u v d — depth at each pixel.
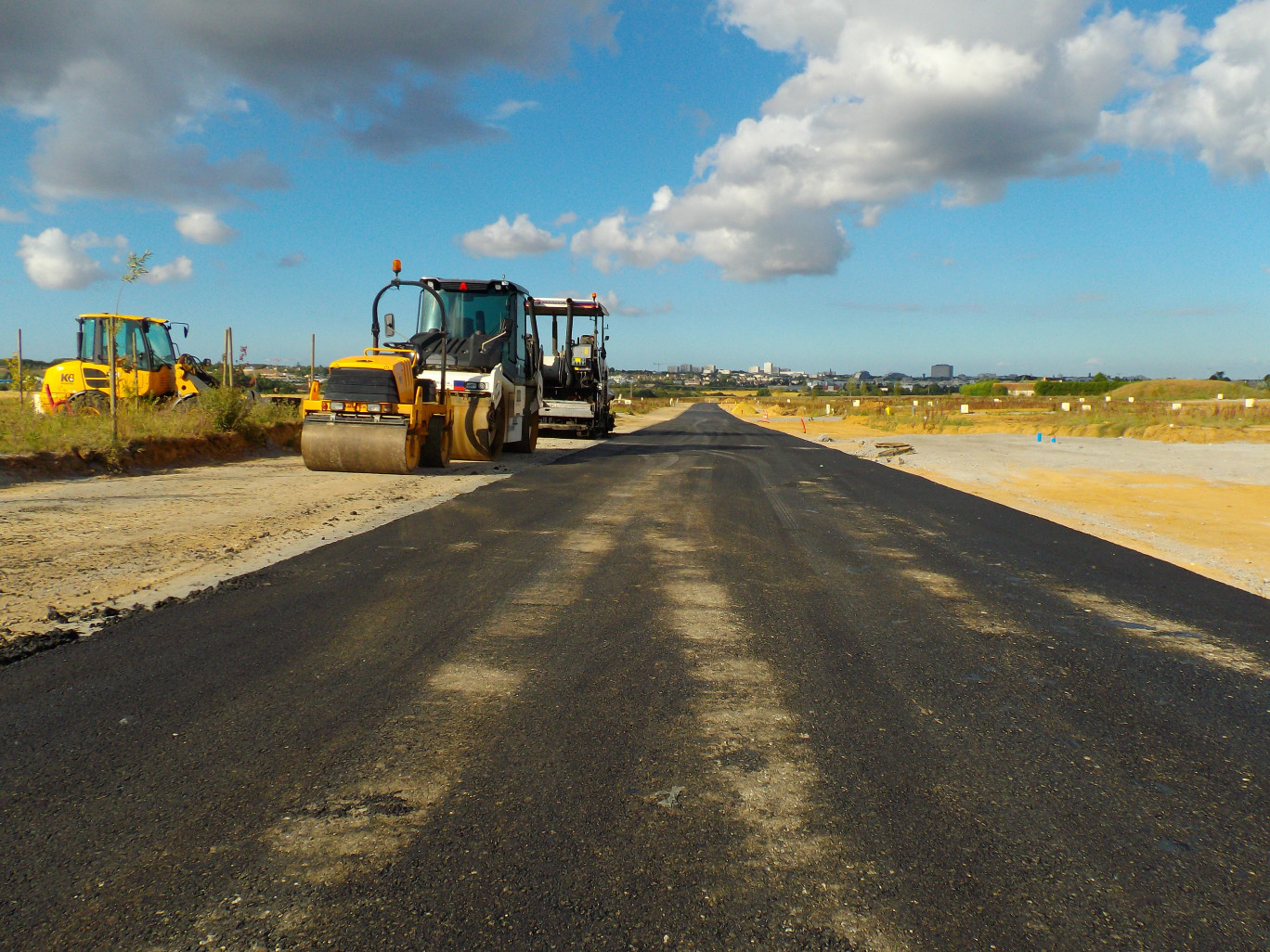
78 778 2.82
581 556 6.90
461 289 16.44
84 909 2.11
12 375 14.27
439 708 3.52
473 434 14.74
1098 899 2.26
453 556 6.75
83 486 10.17
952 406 71.31
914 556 7.42
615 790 2.82
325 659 4.12
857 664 4.26
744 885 2.28
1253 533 9.30
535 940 2.02
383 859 2.36
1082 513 10.77
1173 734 3.45
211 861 2.34
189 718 3.35
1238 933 2.12
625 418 54.66
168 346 17.09
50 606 4.89
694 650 4.41
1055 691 3.94
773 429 39.78
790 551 7.45
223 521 7.99
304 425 12.43
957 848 2.50
